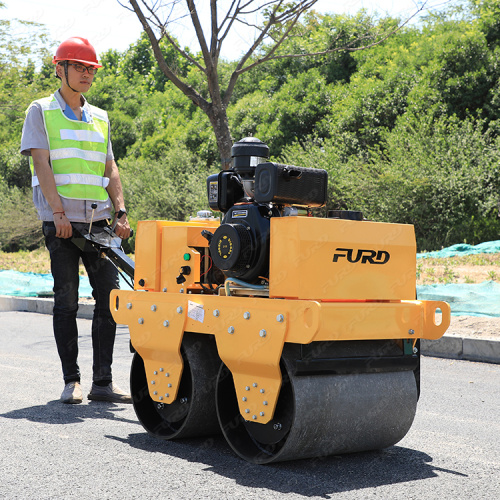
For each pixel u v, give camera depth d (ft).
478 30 81.05
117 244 16.69
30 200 98.37
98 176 16.99
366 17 82.17
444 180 62.80
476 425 14.82
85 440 12.98
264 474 10.95
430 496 9.98
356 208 67.62
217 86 33.19
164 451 12.34
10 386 18.29
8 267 68.08
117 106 141.90
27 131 16.24
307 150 79.25
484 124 74.33
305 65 106.93
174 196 90.17
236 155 13.09
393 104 81.71
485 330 25.88
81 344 27.55
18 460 11.51
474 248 52.24
